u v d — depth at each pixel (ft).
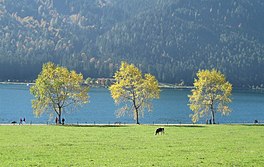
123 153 158.51
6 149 165.07
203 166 134.62
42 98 327.47
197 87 365.61
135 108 343.26
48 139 202.39
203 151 165.78
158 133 236.43
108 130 254.27
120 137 214.07
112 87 342.23
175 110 590.96
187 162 140.26
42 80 326.03
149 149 169.99
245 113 583.58
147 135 226.58
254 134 238.27
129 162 139.74
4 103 602.44
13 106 566.36
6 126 276.00
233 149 172.55
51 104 335.47
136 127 281.74
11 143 185.47
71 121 441.68
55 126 282.77
